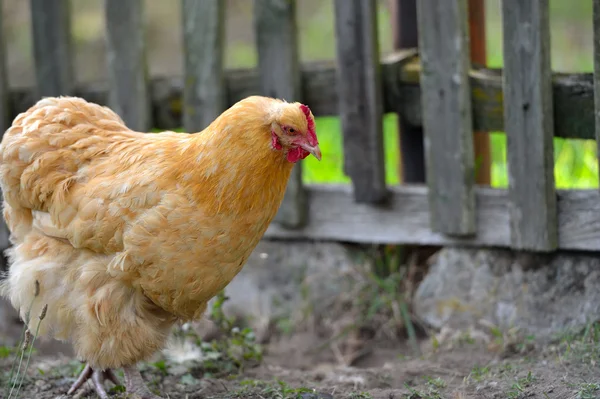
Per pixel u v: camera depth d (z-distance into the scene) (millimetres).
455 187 5016
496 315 5152
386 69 5301
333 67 5449
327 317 5750
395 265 5711
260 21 5426
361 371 4680
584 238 4730
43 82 6051
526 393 3918
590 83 4613
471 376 4340
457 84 4879
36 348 5543
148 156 3725
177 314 3859
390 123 7852
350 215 5543
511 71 4672
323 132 7684
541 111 4621
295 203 5570
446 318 5355
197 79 5609
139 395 3922
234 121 3543
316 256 5863
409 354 5254
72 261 3816
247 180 3557
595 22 4359
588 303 4820
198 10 5520
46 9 5938
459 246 5266
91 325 3740
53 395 4266
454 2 4793
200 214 3568
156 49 11742
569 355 4406
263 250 5992
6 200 4074
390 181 6566
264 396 4117
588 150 6223
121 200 3629
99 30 11891
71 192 3783
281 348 5617
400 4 5543
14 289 3951
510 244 4938
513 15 4602
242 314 5949
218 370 4695
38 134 3906
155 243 3576
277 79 5465
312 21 11773
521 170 4766
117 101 5855
